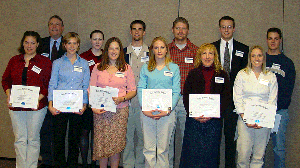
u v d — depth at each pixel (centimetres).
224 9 334
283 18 323
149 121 261
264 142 255
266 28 327
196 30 341
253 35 330
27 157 280
